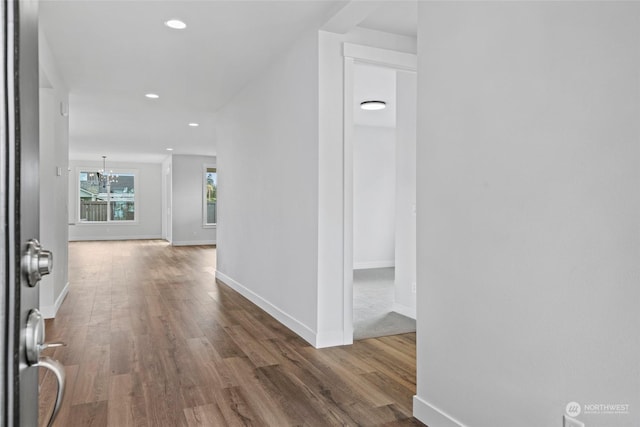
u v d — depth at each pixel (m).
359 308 4.54
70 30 3.35
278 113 3.95
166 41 3.58
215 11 3.04
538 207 1.52
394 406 2.27
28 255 0.59
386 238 7.89
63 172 4.74
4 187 0.52
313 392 2.44
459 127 1.88
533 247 1.54
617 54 1.28
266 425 2.07
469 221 1.83
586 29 1.36
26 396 0.61
